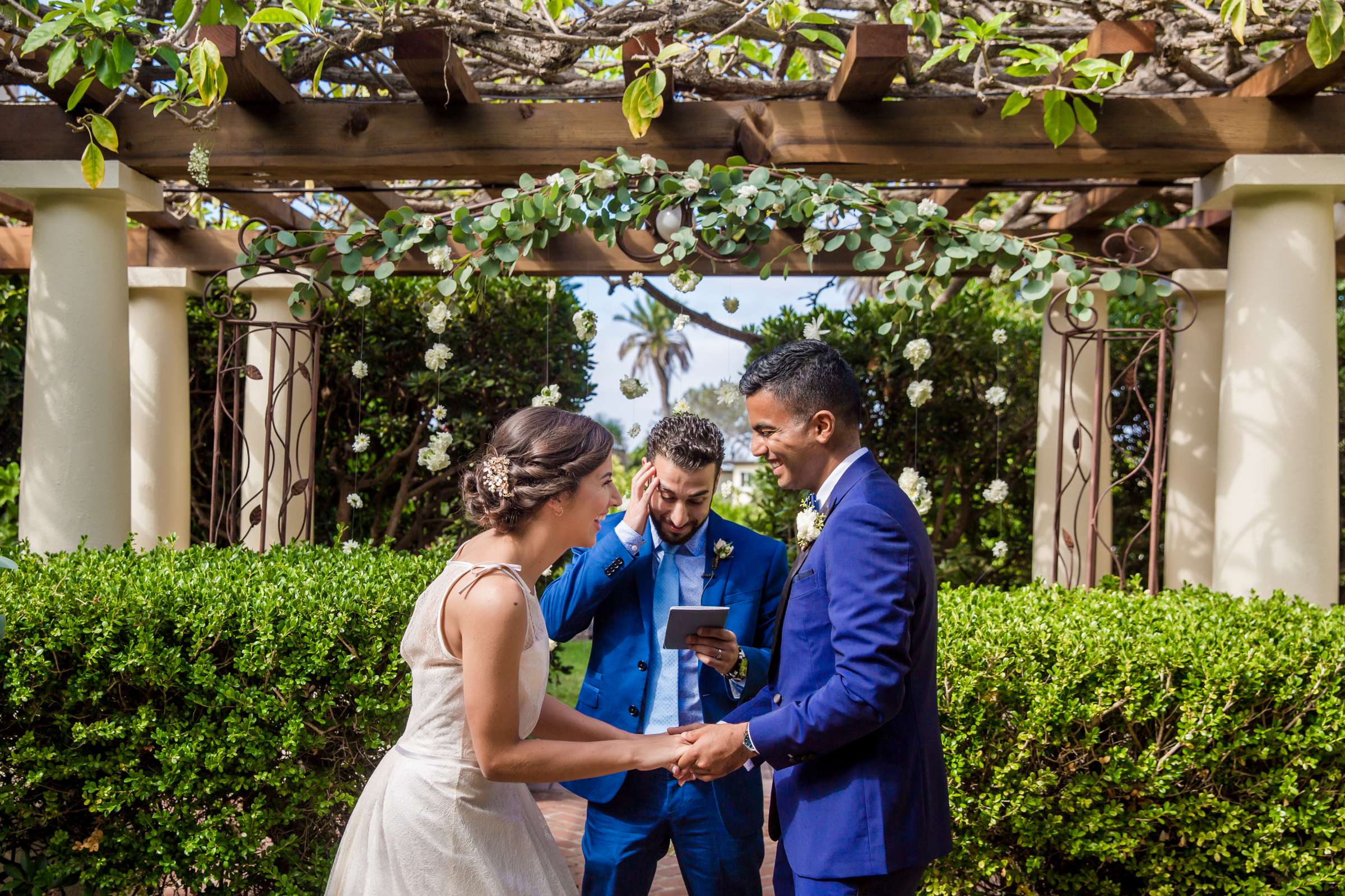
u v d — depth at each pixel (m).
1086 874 2.94
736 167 3.63
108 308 3.96
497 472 1.95
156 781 2.71
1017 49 3.40
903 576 1.88
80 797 2.79
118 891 2.78
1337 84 3.87
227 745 2.77
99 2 3.08
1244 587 3.71
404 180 4.09
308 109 3.83
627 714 2.48
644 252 5.13
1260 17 3.09
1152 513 3.80
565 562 4.93
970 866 2.88
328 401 6.02
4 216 5.15
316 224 4.01
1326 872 2.85
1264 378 3.73
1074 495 5.25
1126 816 2.90
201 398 6.24
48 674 2.66
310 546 3.86
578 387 6.31
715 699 2.49
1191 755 2.81
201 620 2.73
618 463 11.37
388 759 2.06
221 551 3.64
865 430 6.23
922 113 3.74
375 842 1.98
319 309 4.12
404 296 5.98
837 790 1.94
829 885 1.94
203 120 3.48
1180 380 5.37
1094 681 2.86
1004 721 2.87
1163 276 3.75
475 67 4.40
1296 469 3.67
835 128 3.72
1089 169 3.81
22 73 3.59
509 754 1.85
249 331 4.09
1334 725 2.83
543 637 2.02
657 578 2.55
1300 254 3.72
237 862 2.81
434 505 6.29
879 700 1.81
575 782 2.47
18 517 5.83
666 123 3.83
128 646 2.71
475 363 6.05
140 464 5.25
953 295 6.11
